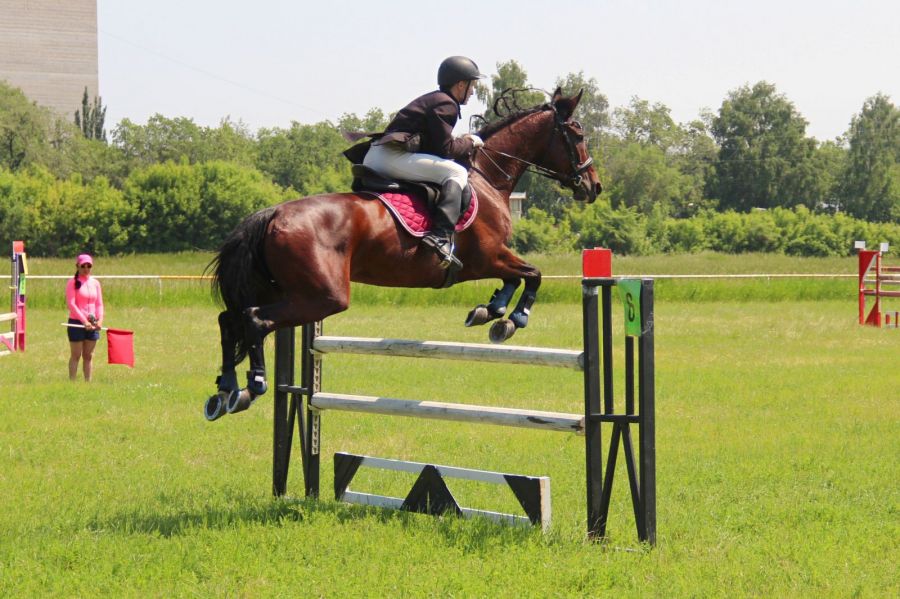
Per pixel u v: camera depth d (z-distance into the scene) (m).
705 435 11.62
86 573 6.21
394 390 14.98
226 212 77.88
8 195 74.00
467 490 9.09
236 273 7.11
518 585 6.03
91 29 135.00
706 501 8.45
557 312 30.92
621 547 6.96
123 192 78.00
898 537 7.28
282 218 7.11
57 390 14.79
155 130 112.44
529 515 7.35
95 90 136.12
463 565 6.42
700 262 69.06
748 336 24.22
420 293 34.38
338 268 7.16
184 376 16.73
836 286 40.25
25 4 130.75
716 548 6.94
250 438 11.44
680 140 153.88
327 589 5.95
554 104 9.12
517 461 10.28
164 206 76.38
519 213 104.31
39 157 97.25
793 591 5.96
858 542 7.11
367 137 8.07
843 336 24.38
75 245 75.12
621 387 15.71
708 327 26.77
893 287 40.47
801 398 14.56
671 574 6.28
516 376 16.73
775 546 6.97
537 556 6.62
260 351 7.04
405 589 5.92
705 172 147.25
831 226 87.62
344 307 7.20
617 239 81.94
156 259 70.12
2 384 15.62
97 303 16.31
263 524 7.48
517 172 8.91
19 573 6.16
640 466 6.89
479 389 15.23
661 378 16.61
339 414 13.19
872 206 129.00
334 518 7.58
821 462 10.05
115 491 8.73
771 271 61.03
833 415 13.11
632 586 6.08
